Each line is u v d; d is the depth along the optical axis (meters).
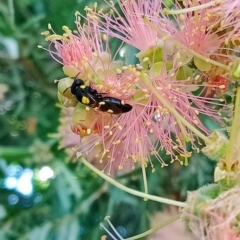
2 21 0.09
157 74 0.06
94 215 0.09
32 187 0.10
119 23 0.06
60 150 0.09
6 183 0.10
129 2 0.06
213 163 0.09
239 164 0.05
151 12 0.06
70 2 0.08
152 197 0.05
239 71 0.05
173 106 0.06
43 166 0.09
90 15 0.06
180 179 0.09
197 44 0.05
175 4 0.06
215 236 0.05
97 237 0.09
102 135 0.06
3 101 0.10
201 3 0.05
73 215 0.09
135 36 0.06
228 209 0.05
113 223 0.09
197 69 0.06
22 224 0.10
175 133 0.06
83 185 0.09
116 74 0.06
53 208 0.09
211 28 0.05
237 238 0.05
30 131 0.10
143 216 0.09
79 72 0.06
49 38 0.06
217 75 0.06
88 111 0.06
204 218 0.05
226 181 0.05
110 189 0.09
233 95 0.05
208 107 0.06
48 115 0.10
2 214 0.10
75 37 0.06
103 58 0.06
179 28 0.06
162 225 0.05
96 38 0.06
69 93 0.06
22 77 0.10
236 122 0.05
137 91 0.06
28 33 0.09
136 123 0.06
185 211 0.05
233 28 0.05
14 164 0.10
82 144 0.06
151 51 0.06
